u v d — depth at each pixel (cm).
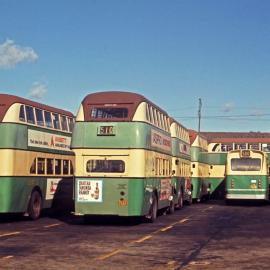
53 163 2344
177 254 1245
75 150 1933
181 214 2589
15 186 1998
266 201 3775
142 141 1905
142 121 1919
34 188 2161
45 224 2009
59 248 1323
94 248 1330
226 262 1138
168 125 2491
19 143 2025
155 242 1463
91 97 1978
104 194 1900
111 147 1906
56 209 2619
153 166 2077
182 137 3062
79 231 1742
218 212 2758
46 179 2269
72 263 1104
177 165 2809
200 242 1472
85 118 1939
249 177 3462
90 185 1909
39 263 1100
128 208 1881
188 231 1766
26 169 2084
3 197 1964
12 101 2016
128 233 1689
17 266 1062
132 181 1886
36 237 1556
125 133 1905
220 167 4156
